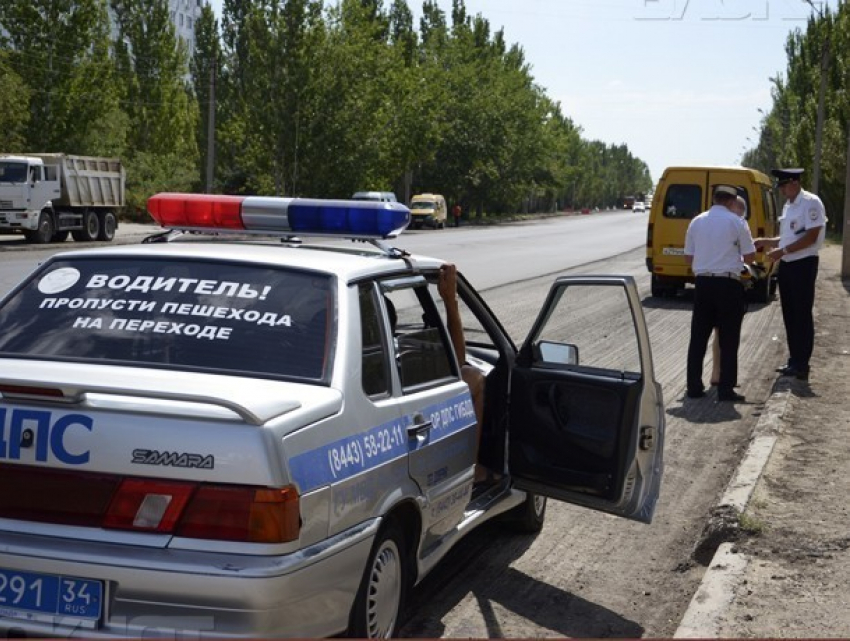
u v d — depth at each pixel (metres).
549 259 34.09
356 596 4.07
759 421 9.55
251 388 3.83
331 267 4.55
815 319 18.08
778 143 77.00
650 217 22.72
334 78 62.44
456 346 5.61
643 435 5.33
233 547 3.51
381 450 4.24
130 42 67.94
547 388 5.57
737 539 6.15
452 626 5.03
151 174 57.88
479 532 6.62
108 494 3.57
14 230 34.47
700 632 4.78
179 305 4.33
